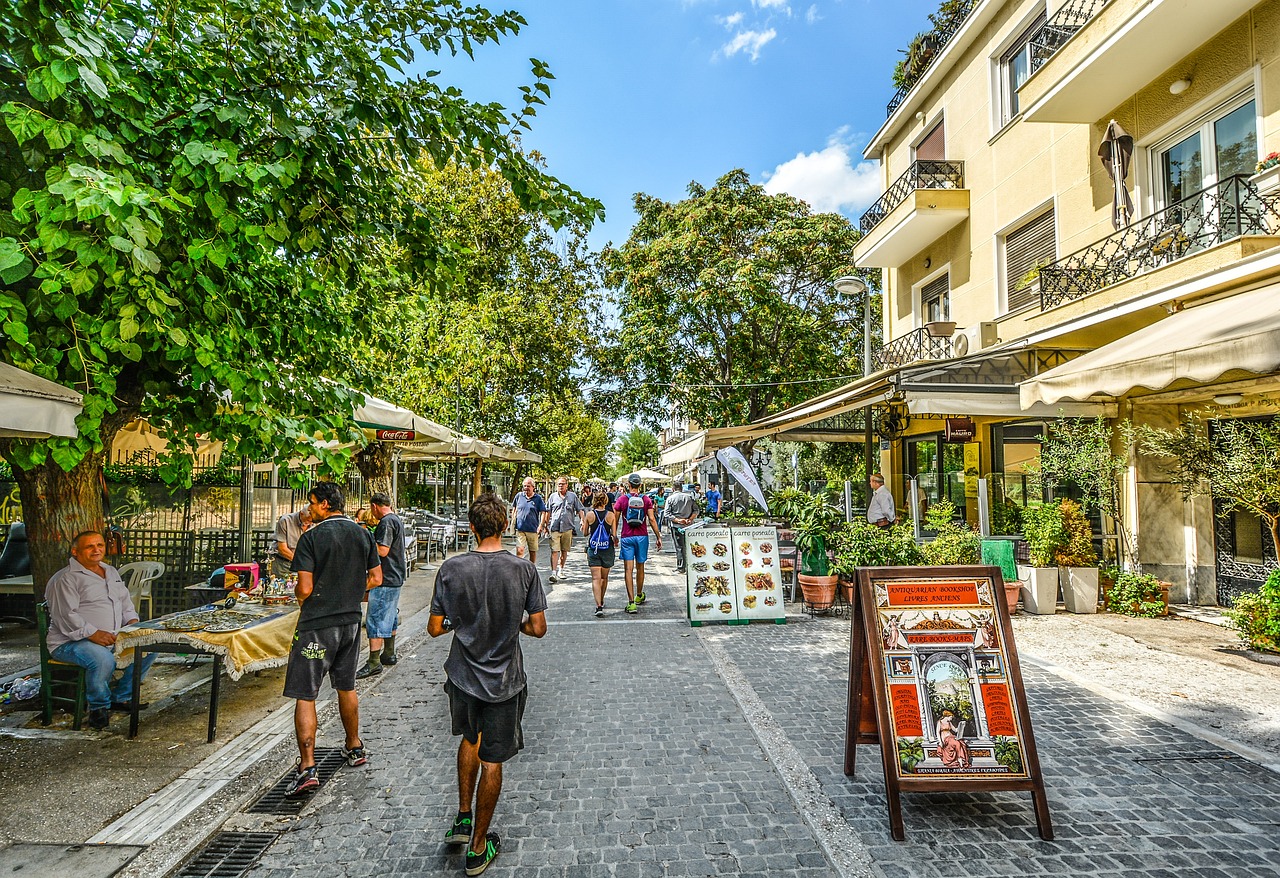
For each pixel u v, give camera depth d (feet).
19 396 10.63
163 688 19.49
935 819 11.84
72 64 10.72
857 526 30.50
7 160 12.86
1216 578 29.37
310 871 10.53
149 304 12.04
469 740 11.23
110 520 25.35
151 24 14.38
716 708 17.90
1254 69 26.48
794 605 32.19
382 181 16.52
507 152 15.44
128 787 13.23
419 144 15.33
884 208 54.60
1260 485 22.18
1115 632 25.35
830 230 73.00
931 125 51.78
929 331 44.62
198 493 30.19
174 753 14.92
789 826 11.81
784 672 21.11
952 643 12.25
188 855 10.91
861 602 12.82
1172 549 30.01
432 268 17.33
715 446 65.62
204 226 14.46
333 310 20.56
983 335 41.09
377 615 21.66
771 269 72.38
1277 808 12.10
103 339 12.62
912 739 11.69
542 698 18.85
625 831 11.65
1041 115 34.32
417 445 47.96
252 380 15.58
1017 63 42.55
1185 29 27.68
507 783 13.51
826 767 13.99
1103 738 15.29
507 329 66.13
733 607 28.30
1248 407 27.20
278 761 14.51
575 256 79.51
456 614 11.26
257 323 17.20
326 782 13.65
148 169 13.65
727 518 39.78
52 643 16.34
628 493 31.96
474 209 63.62
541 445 81.05
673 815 12.20
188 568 28.35
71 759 14.56
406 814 12.32
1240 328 17.06
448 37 14.97
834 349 78.23
